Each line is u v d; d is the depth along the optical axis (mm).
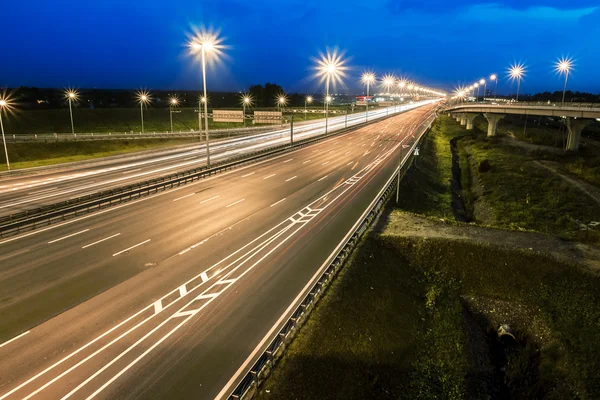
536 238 31469
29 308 19562
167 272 23828
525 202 48625
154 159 62844
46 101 147000
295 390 15875
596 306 24719
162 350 16922
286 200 39531
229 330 18469
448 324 23766
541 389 20531
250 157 58719
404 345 20766
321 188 44438
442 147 86938
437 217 39344
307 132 101312
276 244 28562
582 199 48688
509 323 25094
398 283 26312
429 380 19250
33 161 62438
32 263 24391
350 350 18938
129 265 24547
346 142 81125
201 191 42094
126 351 16766
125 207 36000
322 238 29891
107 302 20344
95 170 53938
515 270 27844
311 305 20703
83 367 15750
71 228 30453
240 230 31062
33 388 14586
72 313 19281
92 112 110375
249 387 14672
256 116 66688
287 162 59000
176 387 14930
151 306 20141
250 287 22453
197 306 20328
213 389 14922
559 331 23703
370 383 17625
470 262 28719
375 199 40531
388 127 111188
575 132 73812
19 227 29625
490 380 20906
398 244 30172
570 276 26750
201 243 28328
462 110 121750
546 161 70188
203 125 118938
